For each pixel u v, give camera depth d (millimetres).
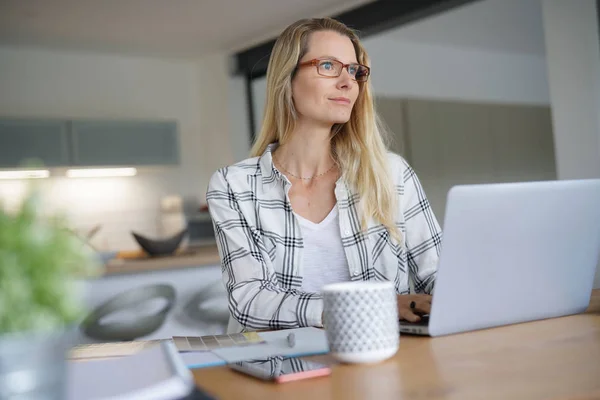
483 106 7773
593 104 4023
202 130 6996
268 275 1628
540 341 1044
